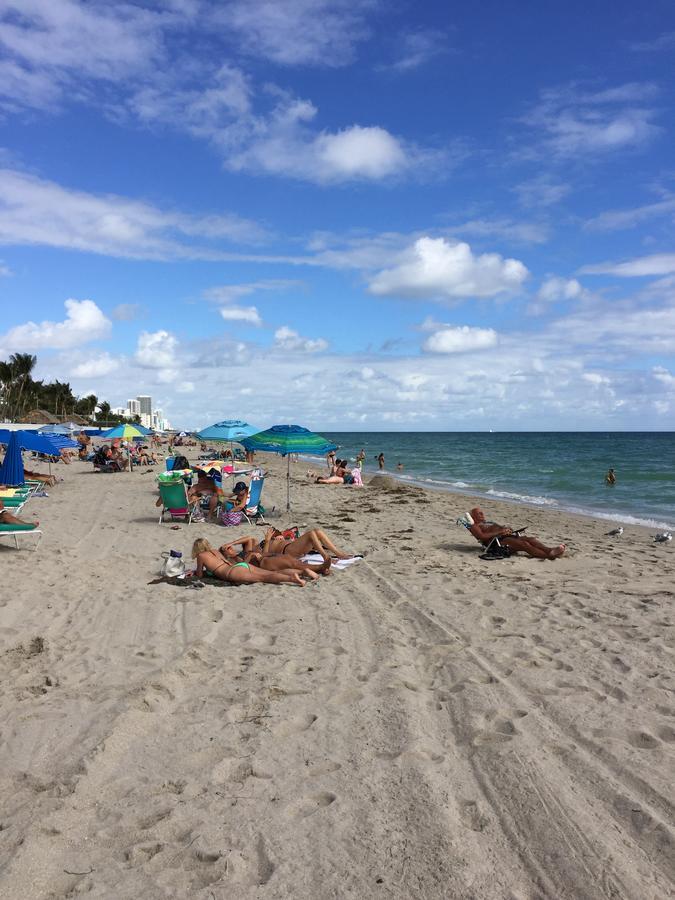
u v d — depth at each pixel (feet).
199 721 12.67
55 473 85.15
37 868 8.16
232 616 20.36
